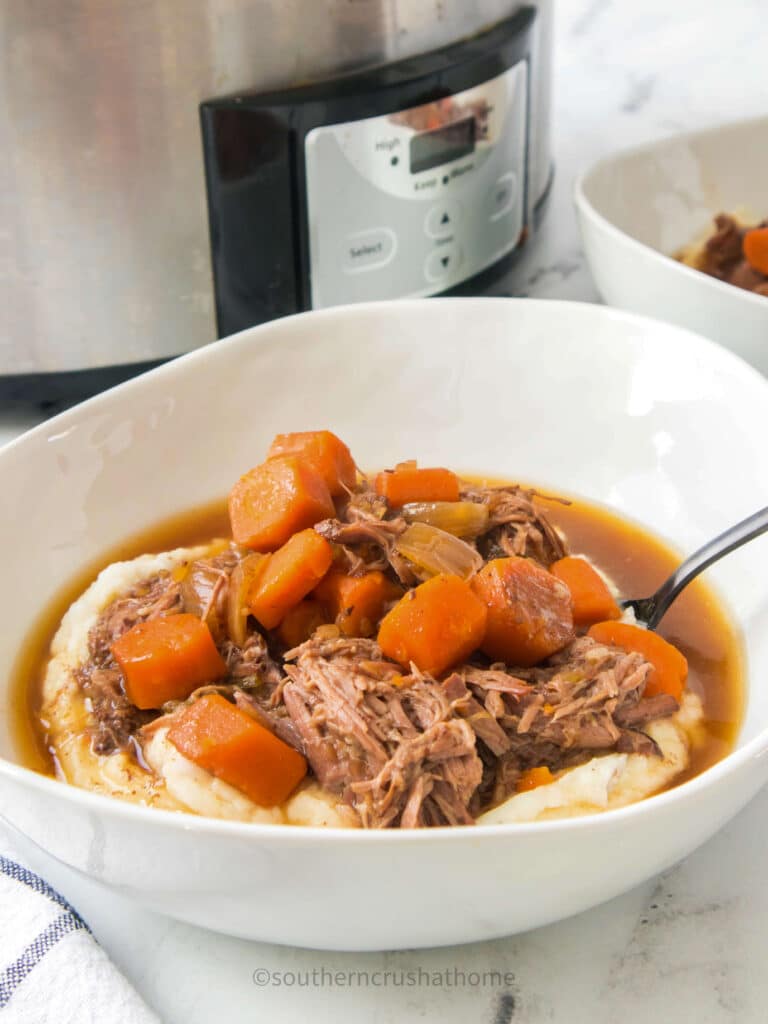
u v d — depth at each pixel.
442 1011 0.29
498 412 0.43
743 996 0.29
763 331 0.44
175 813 0.25
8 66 0.39
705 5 0.78
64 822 0.26
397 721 0.30
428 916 0.27
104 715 0.34
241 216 0.43
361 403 0.43
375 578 0.34
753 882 0.32
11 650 0.36
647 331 0.42
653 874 0.29
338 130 0.43
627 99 0.69
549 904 0.27
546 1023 0.29
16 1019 0.28
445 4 0.44
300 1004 0.29
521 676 0.33
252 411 0.42
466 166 0.47
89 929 0.30
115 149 0.41
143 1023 0.28
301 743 0.31
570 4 0.78
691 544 0.40
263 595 0.34
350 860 0.24
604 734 0.31
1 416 0.49
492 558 0.37
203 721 0.31
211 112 0.41
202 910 0.28
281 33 0.41
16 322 0.44
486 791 0.31
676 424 0.41
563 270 0.56
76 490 0.39
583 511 0.42
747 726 0.33
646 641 0.34
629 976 0.30
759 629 0.35
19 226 0.42
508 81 0.47
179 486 0.41
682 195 0.55
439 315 0.43
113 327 0.45
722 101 0.68
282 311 0.46
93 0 0.38
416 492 0.37
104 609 0.37
